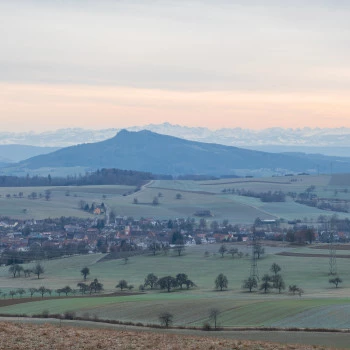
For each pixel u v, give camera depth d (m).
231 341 100.75
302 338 134.25
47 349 88.00
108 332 104.94
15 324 109.88
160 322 157.75
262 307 182.62
